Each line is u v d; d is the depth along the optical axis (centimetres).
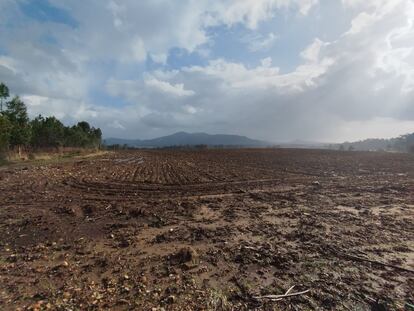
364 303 424
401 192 1352
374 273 525
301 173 2127
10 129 2600
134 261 555
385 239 707
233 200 1159
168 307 401
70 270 512
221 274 509
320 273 521
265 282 484
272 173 2134
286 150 6544
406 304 420
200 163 3158
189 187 1477
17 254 580
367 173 2119
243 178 1845
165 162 3325
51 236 690
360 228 796
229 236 716
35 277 485
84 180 1596
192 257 563
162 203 1073
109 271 511
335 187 1491
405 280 500
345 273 523
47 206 977
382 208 1041
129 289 445
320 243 674
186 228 774
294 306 413
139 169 2425
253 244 661
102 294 431
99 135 7825
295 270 532
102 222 812
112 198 1147
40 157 2852
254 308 406
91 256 577
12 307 396
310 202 1130
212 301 418
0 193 1173
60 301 411
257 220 867
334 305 418
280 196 1247
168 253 600
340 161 3275
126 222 816
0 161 2253
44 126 3909
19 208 941
